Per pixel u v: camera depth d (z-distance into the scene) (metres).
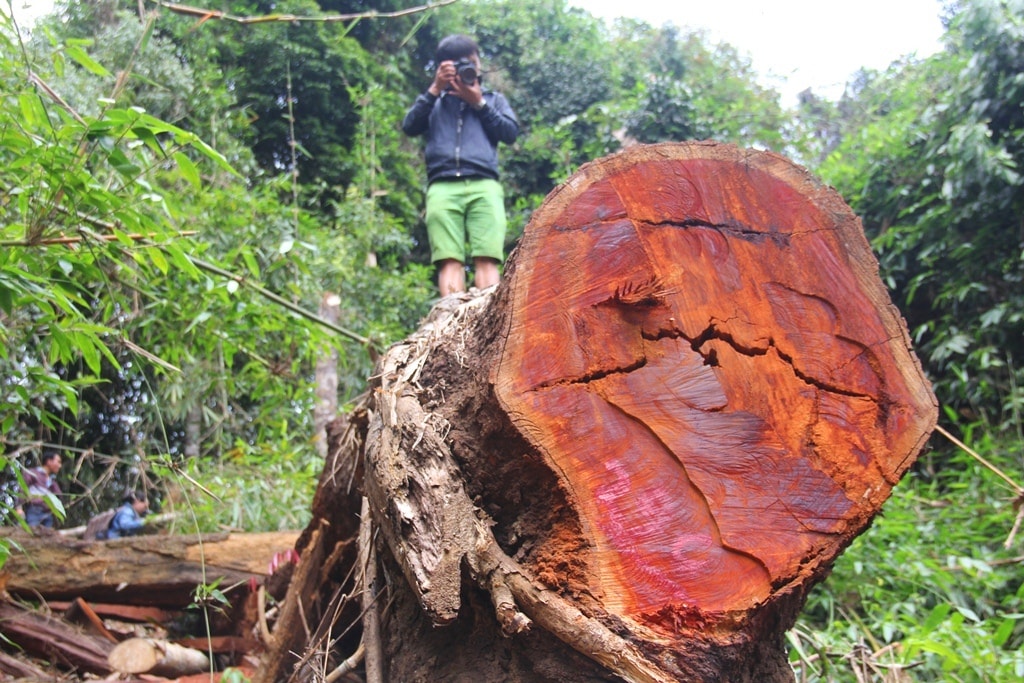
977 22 7.04
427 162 4.73
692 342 2.07
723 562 1.92
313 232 8.79
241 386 5.64
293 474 5.77
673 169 2.15
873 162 8.07
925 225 7.26
